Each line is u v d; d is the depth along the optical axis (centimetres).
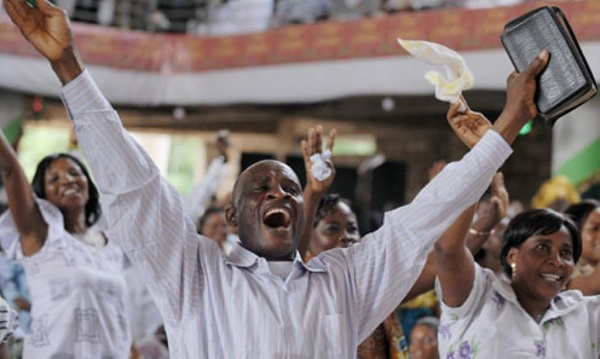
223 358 491
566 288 771
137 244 494
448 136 2031
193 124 2138
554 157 1572
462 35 1509
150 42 1883
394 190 2112
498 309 619
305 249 683
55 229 812
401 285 519
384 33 1623
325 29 1706
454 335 620
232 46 1830
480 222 747
